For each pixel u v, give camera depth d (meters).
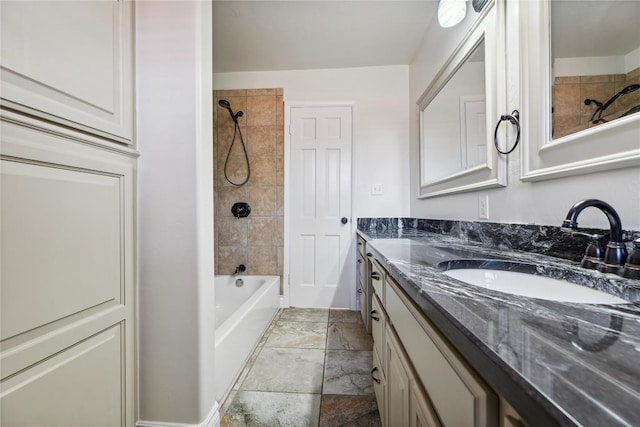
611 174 0.73
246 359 1.69
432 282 0.66
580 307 0.50
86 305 0.82
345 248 2.71
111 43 0.91
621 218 0.70
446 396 0.51
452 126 1.69
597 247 0.72
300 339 2.03
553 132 0.92
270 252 2.76
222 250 2.78
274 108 2.72
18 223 0.65
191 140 1.02
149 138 1.03
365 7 1.86
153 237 1.03
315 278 2.74
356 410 1.29
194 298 1.02
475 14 1.41
